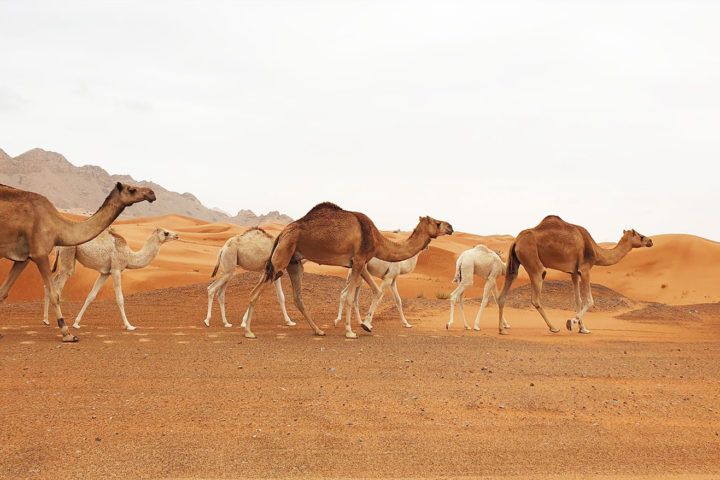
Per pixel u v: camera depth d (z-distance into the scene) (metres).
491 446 5.63
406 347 11.23
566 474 4.96
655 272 52.16
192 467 4.89
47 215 10.98
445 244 71.69
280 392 7.42
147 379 7.93
